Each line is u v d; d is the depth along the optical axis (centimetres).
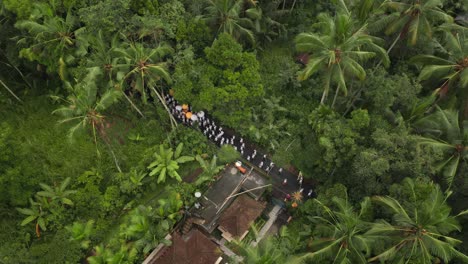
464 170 2222
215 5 2898
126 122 3164
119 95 2492
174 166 2784
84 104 2292
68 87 2669
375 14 2780
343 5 2709
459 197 2284
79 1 2747
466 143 2236
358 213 2356
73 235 2462
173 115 3161
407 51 3075
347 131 2438
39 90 3284
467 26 3209
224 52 2747
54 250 2400
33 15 2573
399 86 2611
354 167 2336
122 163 2919
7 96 3225
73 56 2705
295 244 2416
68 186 2764
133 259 2347
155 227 2441
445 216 1855
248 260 1973
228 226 2472
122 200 2683
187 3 3088
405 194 2159
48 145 3014
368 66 3084
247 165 2880
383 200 2098
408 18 2530
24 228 2512
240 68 2955
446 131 2348
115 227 2631
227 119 2920
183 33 2875
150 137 3044
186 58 2780
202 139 2981
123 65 2477
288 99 3322
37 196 2545
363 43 2547
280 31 3653
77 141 3031
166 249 2373
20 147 2312
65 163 2900
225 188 2672
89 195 2662
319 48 2417
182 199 2658
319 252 1986
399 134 2319
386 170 2242
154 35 2731
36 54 2689
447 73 2619
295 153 2961
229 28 2925
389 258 1941
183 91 2773
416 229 1925
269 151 3027
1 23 2888
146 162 2855
